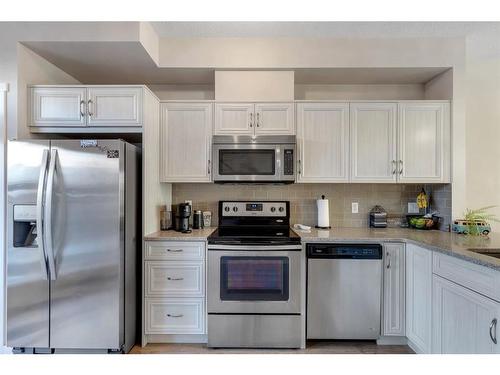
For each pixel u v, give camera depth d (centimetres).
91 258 201
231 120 263
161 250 228
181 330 228
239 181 259
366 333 224
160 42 259
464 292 162
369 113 264
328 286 224
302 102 263
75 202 201
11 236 201
